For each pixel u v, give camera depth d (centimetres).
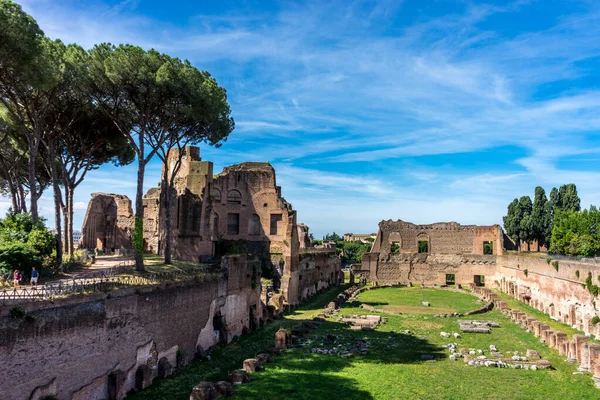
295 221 6838
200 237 5722
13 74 3247
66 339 2361
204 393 2480
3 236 3272
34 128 3856
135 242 3691
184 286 3456
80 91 3744
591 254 6775
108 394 2636
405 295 7619
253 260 4816
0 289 2588
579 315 4644
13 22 2962
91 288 2612
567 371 3189
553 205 9244
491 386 2855
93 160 5084
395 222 10069
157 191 7350
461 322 5041
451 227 9769
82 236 7344
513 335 4434
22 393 2114
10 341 2066
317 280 7975
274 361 3416
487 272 8988
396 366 3291
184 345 3453
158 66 3797
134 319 2884
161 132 4134
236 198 7425
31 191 3722
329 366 3269
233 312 4294
